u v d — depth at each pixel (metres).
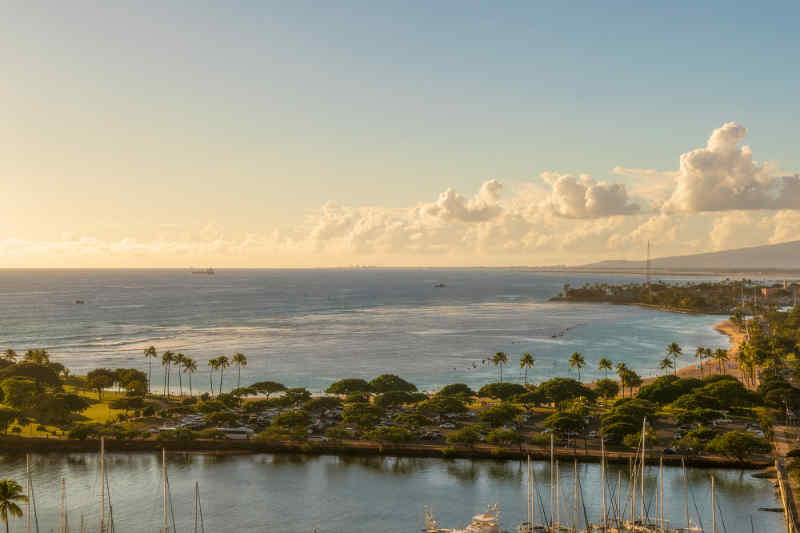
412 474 138.12
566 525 108.56
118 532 109.44
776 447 147.50
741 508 116.19
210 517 115.88
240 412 189.88
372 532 109.69
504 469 140.62
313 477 136.50
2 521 109.00
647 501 119.94
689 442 143.75
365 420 164.25
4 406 180.00
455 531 107.44
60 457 149.12
